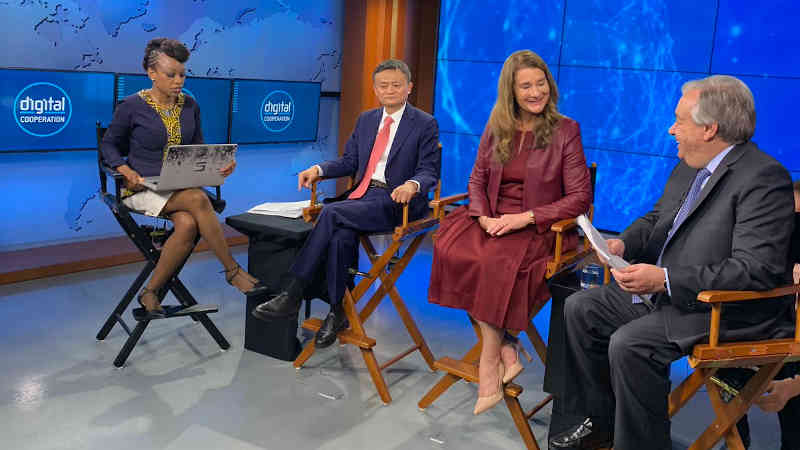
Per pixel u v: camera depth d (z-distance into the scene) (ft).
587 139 19.85
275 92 19.21
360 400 10.19
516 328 8.46
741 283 6.76
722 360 6.75
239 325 12.80
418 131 11.30
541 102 9.09
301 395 10.26
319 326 10.69
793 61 16.81
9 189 15.05
